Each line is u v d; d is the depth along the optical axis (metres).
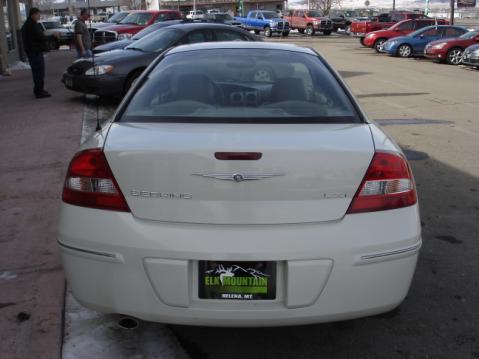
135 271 2.49
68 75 10.59
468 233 4.62
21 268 3.86
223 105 3.10
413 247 2.62
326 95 3.24
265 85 3.31
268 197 2.46
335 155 2.51
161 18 19.42
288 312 2.50
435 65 20.86
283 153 2.46
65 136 7.90
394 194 2.59
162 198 2.49
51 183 5.78
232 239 2.44
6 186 5.68
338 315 2.55
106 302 2.57
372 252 2.51
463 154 7.26
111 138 2.71
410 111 10.59
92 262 2.56
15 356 2.86
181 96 3.20
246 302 2.51
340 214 2.52
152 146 2.53
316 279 2.48
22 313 3.25
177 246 2.45
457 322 3.29
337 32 48.88
